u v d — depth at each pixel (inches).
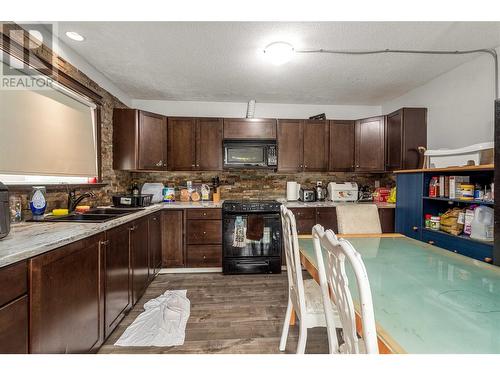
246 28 74.5
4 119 61.2
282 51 83.9
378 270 48.8
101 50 86.3
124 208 97.4
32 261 40.7
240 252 118.7
